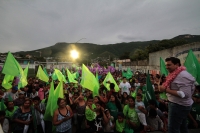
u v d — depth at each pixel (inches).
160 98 250.1
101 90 286.2
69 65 2706.7
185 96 96.9
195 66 233.5
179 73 101.0
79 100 217.9
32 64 2133.4
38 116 194.5
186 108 99.9
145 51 1851.6
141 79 504.4
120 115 194.7
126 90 345.4
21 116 177.5
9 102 209.5
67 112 165.2
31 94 315.0
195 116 194.4
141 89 296.4
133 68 1374.3
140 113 187.9
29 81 401.7
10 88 321.7
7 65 271.6
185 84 97.6
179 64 107.7
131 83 446.9
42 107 208.5
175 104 102.7
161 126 188.2
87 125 191.6
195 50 516.1
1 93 275.6
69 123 165.9
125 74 606.2
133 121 189.3
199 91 210.2
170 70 108.4
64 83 401.1
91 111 193.2
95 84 280.8
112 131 192.2
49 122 200.2
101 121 190.1
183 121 115.6
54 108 184.5
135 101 200.5
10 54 280.5
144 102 216.5
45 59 3213.6
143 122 182.9
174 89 101.8
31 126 185.8
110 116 196.1
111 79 344.8
